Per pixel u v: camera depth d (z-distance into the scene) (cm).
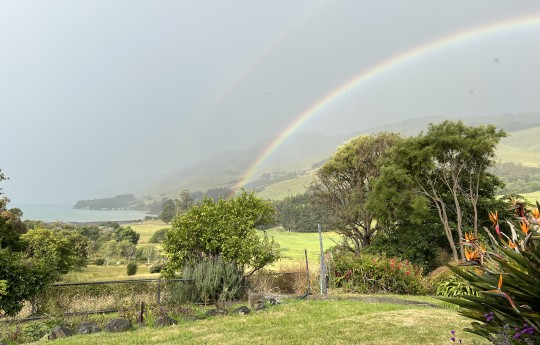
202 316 930
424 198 2002
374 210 2147
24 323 970
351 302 1056
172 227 1539
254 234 1539
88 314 990
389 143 2539
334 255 1541
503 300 348
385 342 623
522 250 346
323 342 634
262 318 862
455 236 2077
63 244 3491
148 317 889
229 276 1296
